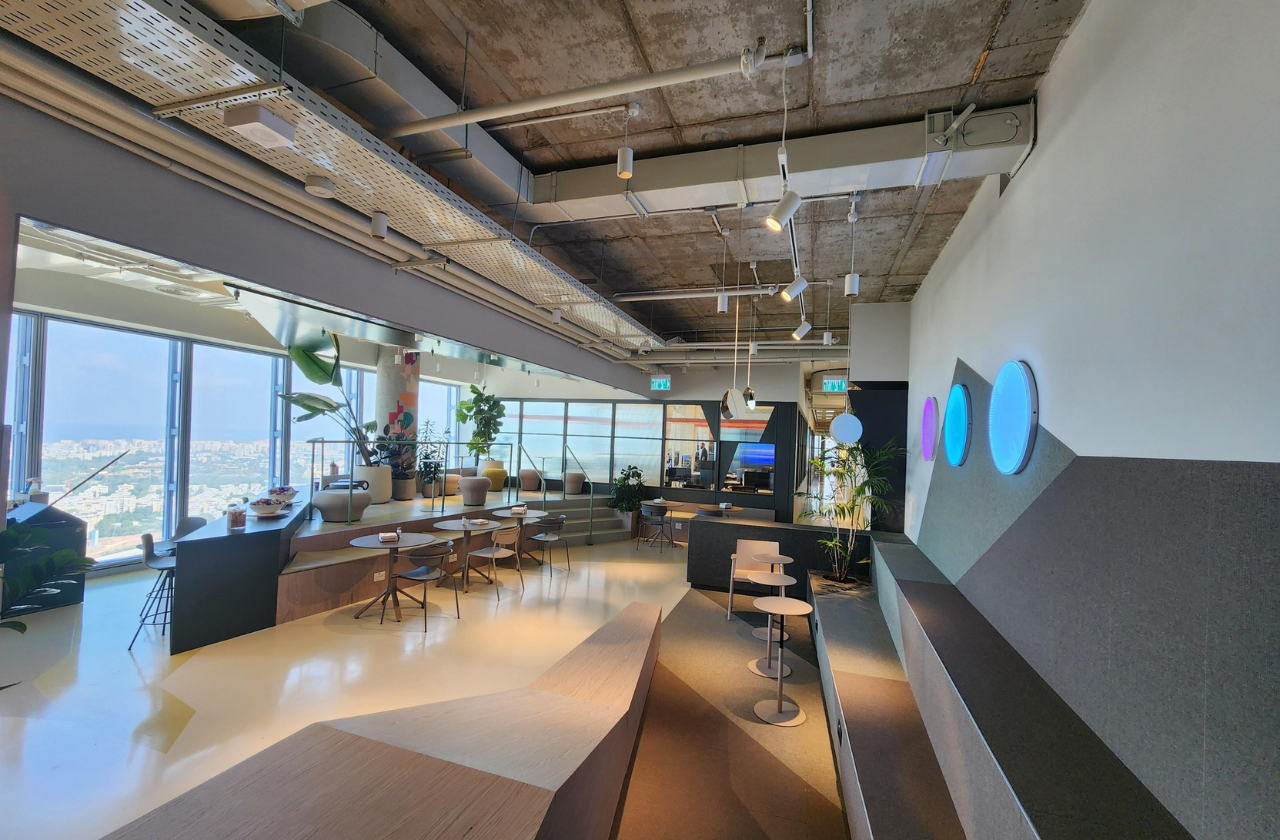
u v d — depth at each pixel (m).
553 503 10.06
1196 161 1.48
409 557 5.07
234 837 1.32
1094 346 2.04
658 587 6.96
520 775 1.70
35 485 5.36
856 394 7.02
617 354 8.55
